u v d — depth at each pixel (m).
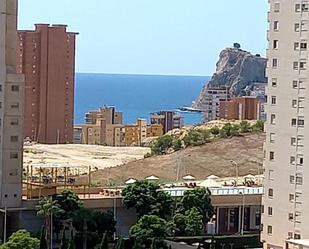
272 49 158.75
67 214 172.62
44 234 148.62
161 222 168.25
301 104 154.25
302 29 153.62
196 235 180.12
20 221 179.75
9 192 179.50
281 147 157.75
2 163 179.25
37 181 192.38
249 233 196.38
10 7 182.88
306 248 146.00
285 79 156.75
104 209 185.38
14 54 184.25
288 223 156.88
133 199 184.12
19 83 181.75
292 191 155.88
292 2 155.25
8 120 180.38
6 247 144.88
